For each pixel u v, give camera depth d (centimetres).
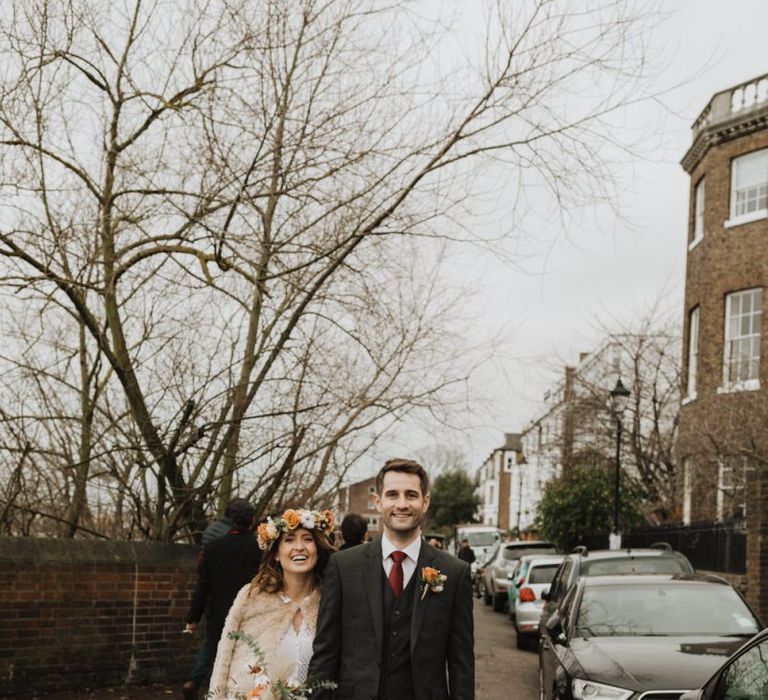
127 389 1109
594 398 3453
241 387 1141
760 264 2523
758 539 1515
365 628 471
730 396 2389
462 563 486
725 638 824
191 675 883
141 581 1048
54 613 988
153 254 1071
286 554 535
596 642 818
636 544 2642
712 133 2670
